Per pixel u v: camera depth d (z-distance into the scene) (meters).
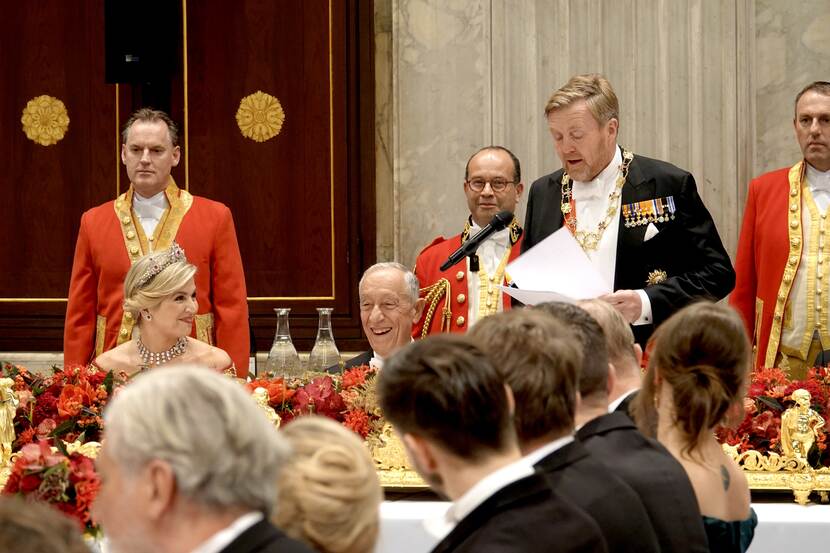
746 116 25.44
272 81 27.48
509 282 19.94
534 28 25.75
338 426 7.67
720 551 10.15
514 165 20.38
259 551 6.35
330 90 27.41
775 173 20.33
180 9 27.48
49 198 27.83
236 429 6.40
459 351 7.77
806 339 19.66
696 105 25.31
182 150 27.58
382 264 18.12
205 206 19.98
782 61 25.77
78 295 19.86
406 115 26.34
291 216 27.59
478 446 7.68
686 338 10.18
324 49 27.41
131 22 25.09
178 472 6.26
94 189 27.73
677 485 9.27
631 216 16.28
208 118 27.58
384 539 12.73
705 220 16.36
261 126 27.50
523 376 8.40
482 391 7.64
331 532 7.27
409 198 26.39
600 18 25.61
